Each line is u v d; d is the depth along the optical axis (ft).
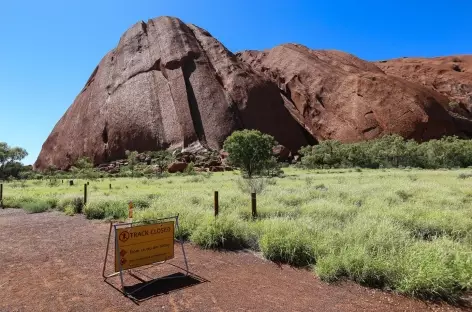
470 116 485.56
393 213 31.24
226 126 400.67
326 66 522.88
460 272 17.31
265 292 17.15
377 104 425.69
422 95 420.77
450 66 599.98
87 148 417.49
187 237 28.35
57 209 50.85
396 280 17.51
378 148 273.95
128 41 500.33
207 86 432.25
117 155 399.24
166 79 439.22
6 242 28.55
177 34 485.15
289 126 440.86
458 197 44.21
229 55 488.02
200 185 88.28
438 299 16.28
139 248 19.26
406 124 396.57
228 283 18.45
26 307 15.58
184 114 399.03
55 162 439.22
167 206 38.83
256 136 173.68
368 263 18.30
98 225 35.86
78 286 18.17
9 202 57.36
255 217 33.37
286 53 569.64
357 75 473.26
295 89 499.92
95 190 84.28
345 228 26.04
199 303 15.88
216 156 340.39
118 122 413.59
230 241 26.45
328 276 18.65
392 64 638.12
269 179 102.17
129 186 98.89
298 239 22.45
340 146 286.25
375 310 15.11
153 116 408.26
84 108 461.78
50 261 22.84
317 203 38.75
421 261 17.92
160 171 237.25
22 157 279.90
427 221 28.48
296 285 18.10
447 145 257.75
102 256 23.91
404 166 252.42
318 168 262.26
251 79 455.22
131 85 440.86
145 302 16.06
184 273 20.18
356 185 68.95
